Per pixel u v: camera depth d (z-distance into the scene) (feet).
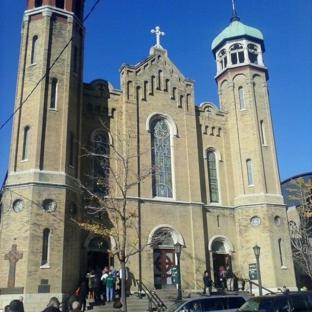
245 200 106.01
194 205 100.83
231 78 118.32
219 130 114.93
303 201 127.24
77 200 84.33
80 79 94.89
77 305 30.78
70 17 94.58
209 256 99.55
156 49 111.14
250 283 95.04
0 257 73.97
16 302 29.84
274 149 111.96
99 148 96.27
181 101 110.11
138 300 80.74
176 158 103.60
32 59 89.35
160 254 94.43
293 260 112.57
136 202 93.50
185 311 57.93
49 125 83.87
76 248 81.30
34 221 75.41
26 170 79.61
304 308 47.39
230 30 122.72
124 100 101.09
